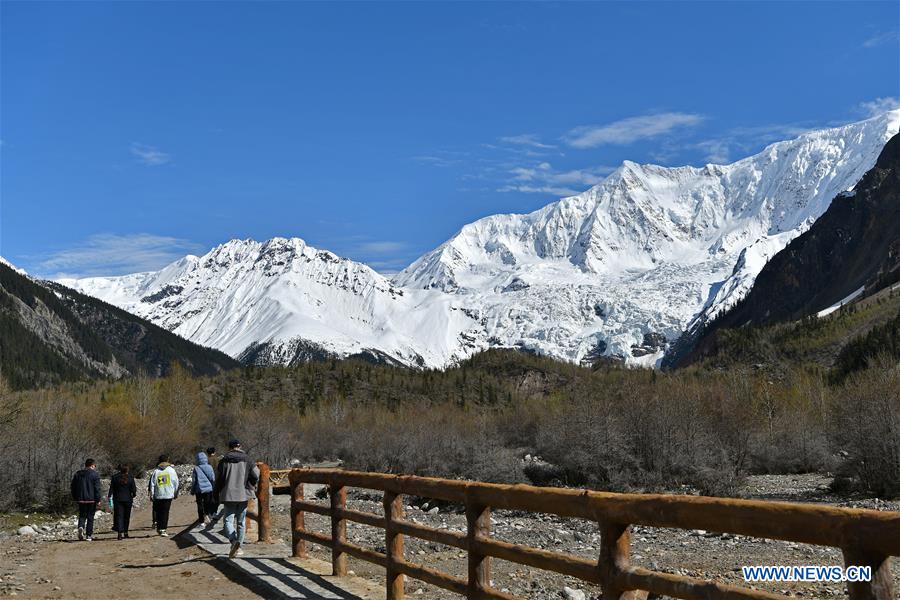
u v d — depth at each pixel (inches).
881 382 1368.1
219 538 688.4
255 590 444.1
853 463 1240.8
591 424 1357.0
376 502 1268.5
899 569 557.6
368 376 5920.3
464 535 324.2
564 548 716.7
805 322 6284.5
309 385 5521.7
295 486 535.5
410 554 652.7
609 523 243.8
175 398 3134.8
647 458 1326.3
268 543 630.5
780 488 1337.4
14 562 628.1
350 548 441.1
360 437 2390.5
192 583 479.5
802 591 486.9
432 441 1892.2
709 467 1295.5
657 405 1381.6
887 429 1193.4
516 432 2662.4
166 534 810.8
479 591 310.2
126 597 449.1
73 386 5359.3
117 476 819.4
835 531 178.5
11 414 1358.3
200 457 854.5
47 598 455.8
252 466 562.6
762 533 194.5
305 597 415.5
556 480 1381.6
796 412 2111.2
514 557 286.5
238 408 3491.6
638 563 626.2
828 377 4288.9
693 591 213.6
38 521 1098.7
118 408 2385.6
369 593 419.2
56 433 1334.9
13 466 1240.2
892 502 1104.2
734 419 1654.8
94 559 631.2
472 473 1508.4
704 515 209.9
